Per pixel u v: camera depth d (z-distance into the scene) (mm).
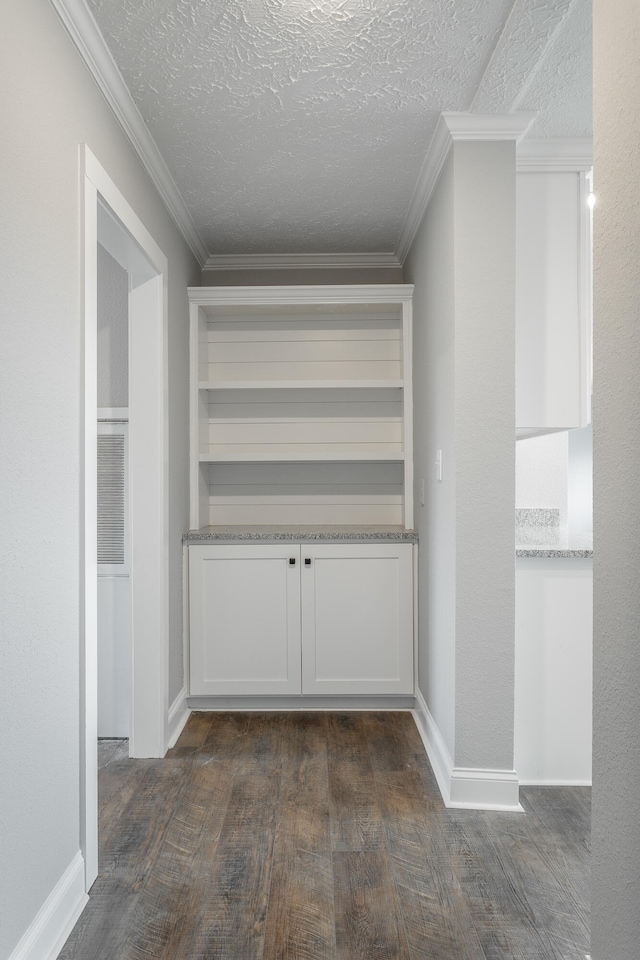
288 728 3119
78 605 1836
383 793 2457
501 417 2328
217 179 2809
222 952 1628
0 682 1378
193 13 1769
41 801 1582
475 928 1711
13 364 1438
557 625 2525
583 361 2482
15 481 1445
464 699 2355
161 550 2791
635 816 1198
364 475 3838
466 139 2320
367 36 1873
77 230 1837
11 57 1431
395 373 3814
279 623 3330
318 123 2357
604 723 1322
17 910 1457
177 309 3166
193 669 3318
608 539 1293
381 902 1815
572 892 1858
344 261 3814
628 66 1184
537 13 1743
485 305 2324
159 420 2777
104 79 1997
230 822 2246
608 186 1274
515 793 2346
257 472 3850
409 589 3318
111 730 3027
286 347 3838
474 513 2340
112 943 1661
